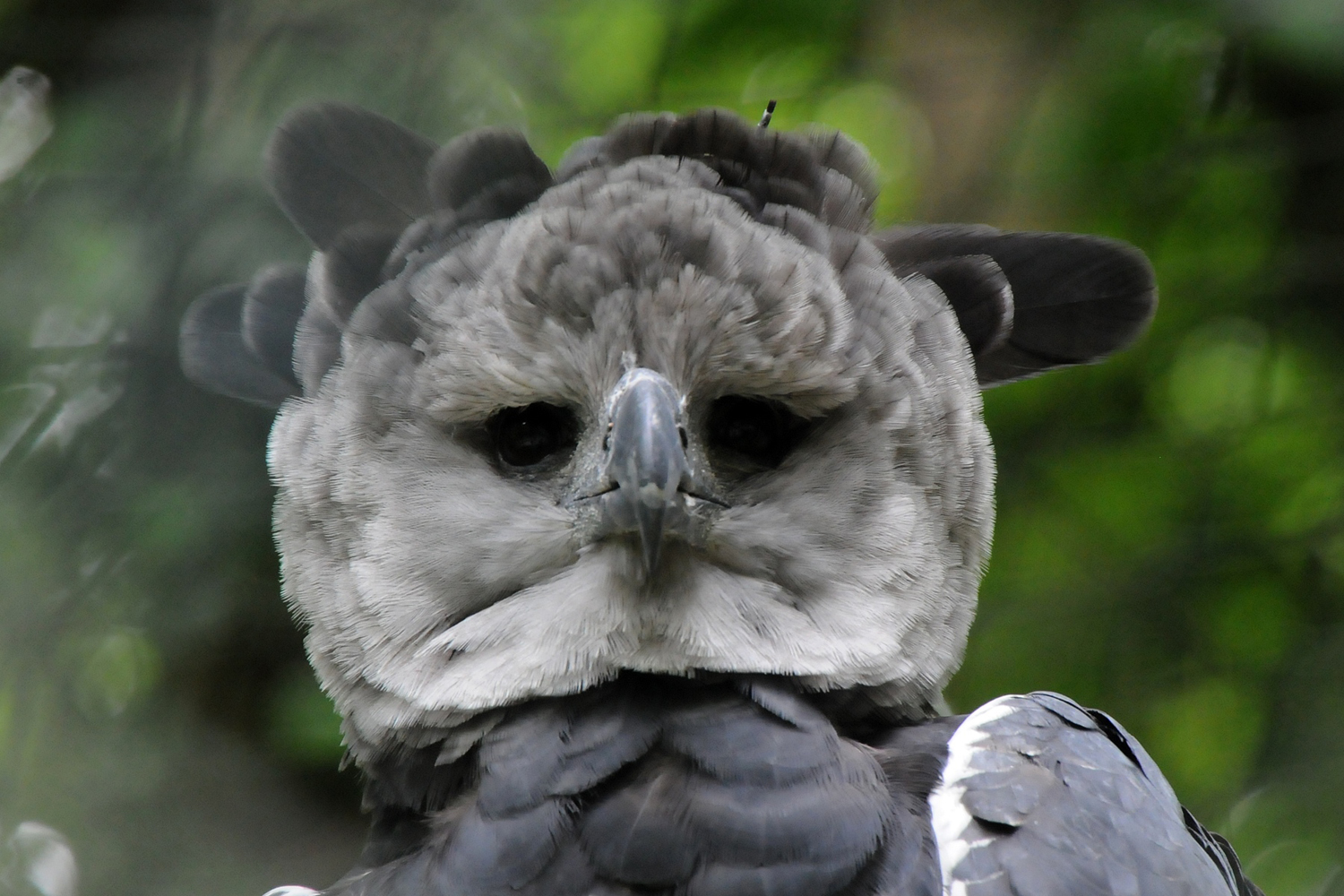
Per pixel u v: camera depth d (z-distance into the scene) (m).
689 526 5.93
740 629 5.88
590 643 5.83
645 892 5.29
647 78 10.81
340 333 6.41
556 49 10.09
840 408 6.14
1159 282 11.21
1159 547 11.06
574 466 6.08
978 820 5.43
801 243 6.25
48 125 9.89
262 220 9.30
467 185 6.45
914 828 5.39
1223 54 10.80
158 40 9.76
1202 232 11.30
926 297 6.45
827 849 5.27
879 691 5.93
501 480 6.14
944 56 10.94
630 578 5.86
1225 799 10.66
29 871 9.34
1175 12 10.49
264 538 9.52
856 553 6.04
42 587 9.36
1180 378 11.46
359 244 6.52
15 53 9.85
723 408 6.25
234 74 9.56
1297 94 10.85
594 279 6.01
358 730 6.08
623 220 6.08
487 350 6.05
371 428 6.14
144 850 9.45
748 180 6.45
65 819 9.43
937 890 5.28
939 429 6.16
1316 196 11.14
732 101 10.74
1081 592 11.00
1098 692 10.95
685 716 5.67
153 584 9.46
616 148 6.57
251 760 9.70
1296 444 11.14
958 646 6.21
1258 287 11.08
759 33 10.77
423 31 9.49
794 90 10.77
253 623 9.66
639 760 5.59
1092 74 10.88
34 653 9.38
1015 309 7.05
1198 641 10.98
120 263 9.38
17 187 9.62
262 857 9.52
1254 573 11.06
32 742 9.45
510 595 6.05
